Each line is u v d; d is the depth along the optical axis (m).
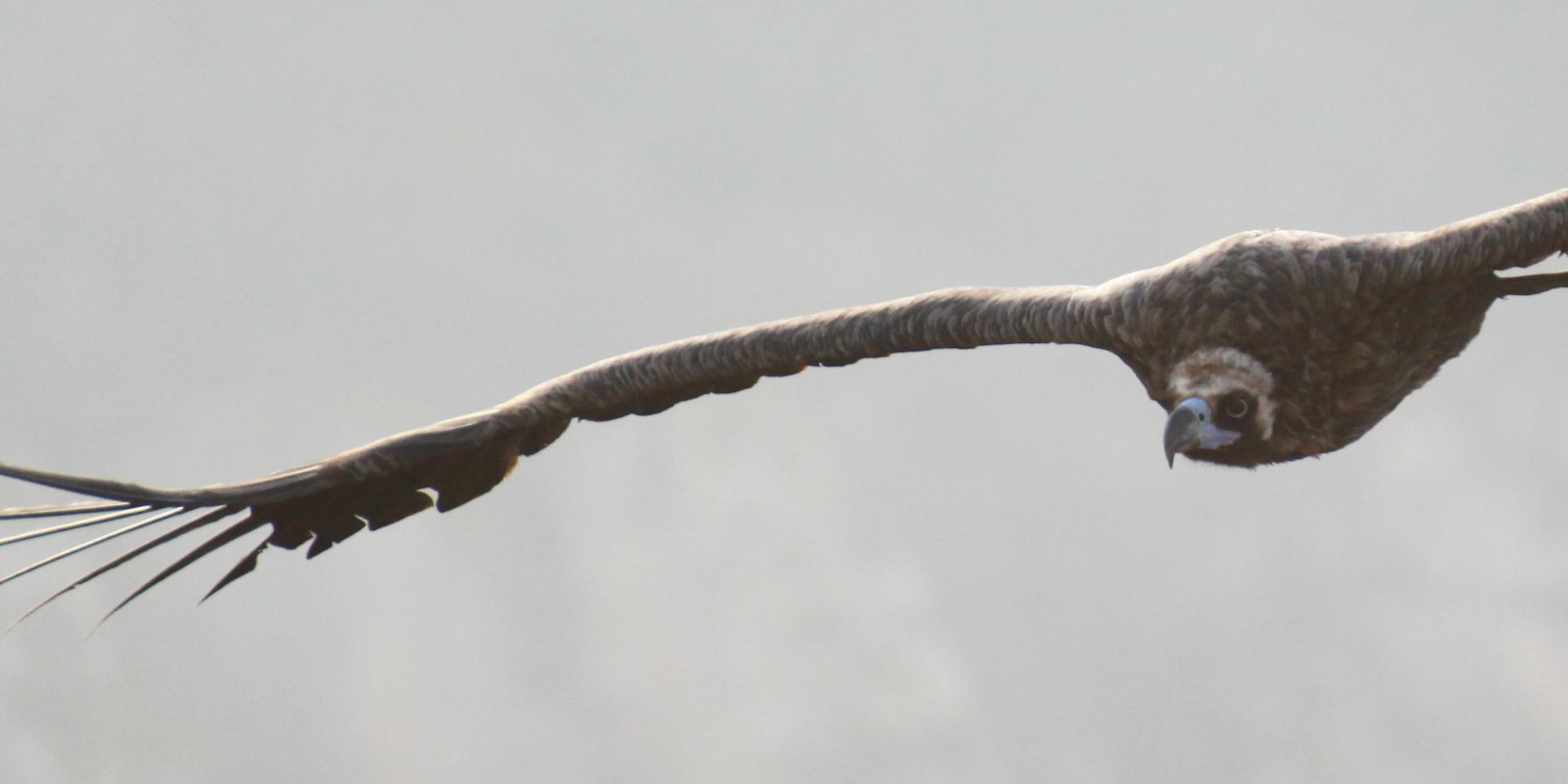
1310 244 25.86
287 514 27.33
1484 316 26.62
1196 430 25.42
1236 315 25.73
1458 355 26.94
